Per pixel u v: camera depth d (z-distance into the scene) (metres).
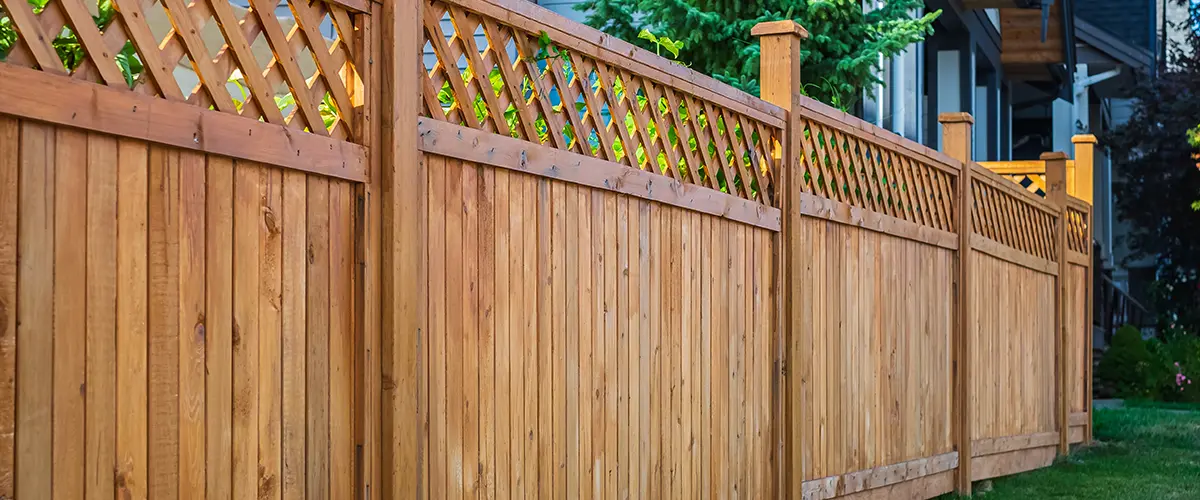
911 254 6.50
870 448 5.99
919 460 6.49
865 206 5.90
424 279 3.20
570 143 3.90
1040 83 20.31
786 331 5.19
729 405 4.82
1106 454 9.19
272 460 2.79
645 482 4.27
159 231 2.49
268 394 2.78
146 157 2.46
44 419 2.26
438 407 3.25
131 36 2.44
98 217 2.36
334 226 2.98
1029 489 7.42
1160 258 19.05
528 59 3.67
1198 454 9.12
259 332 2.75
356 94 3.03
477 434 3.42
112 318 2.39
